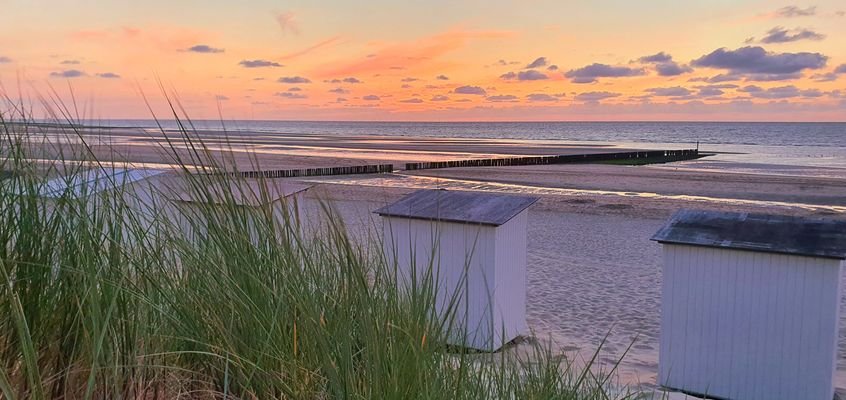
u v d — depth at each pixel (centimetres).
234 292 164
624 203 2136
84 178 182
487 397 222
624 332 851
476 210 733
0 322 141
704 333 602
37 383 120
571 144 7744
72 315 151
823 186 2703
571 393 271
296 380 162
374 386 164
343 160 4306
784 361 568
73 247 158
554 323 892
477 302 705
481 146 6906
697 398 570
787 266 560
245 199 183
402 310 194
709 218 662
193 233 184
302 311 167
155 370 158
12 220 156
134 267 170
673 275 613
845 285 1060
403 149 6047
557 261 1295
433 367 187
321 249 204
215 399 161
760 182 2869
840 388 643
